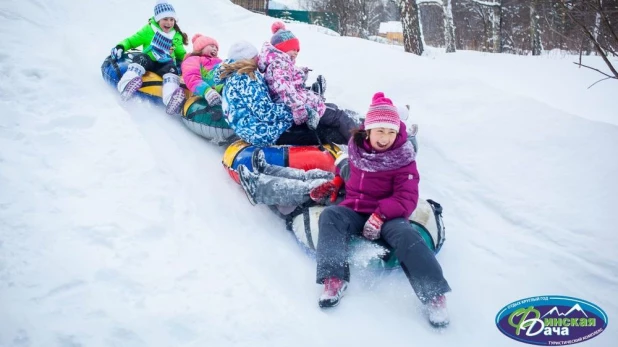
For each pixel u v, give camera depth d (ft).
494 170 12.79
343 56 20.15
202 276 8.90
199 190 11.64
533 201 11.60
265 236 10.62
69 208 9.94
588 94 22.07
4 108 12.94
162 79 15.64
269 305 8.50
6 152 11.26
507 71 29.40
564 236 10.54
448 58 38.04
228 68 12.54
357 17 71.41
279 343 7.77
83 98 14.43
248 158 11.82
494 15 51.57
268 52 12.41
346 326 8.30
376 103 9.54
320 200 10.61
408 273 8.52
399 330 8.32
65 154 11.69
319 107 12.82
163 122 14.48
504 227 11.25
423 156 13.82
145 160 11.94
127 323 7.61
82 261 8.63
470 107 15.34
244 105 12.17
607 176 11.75
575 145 12.91
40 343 7.06
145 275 8.64
